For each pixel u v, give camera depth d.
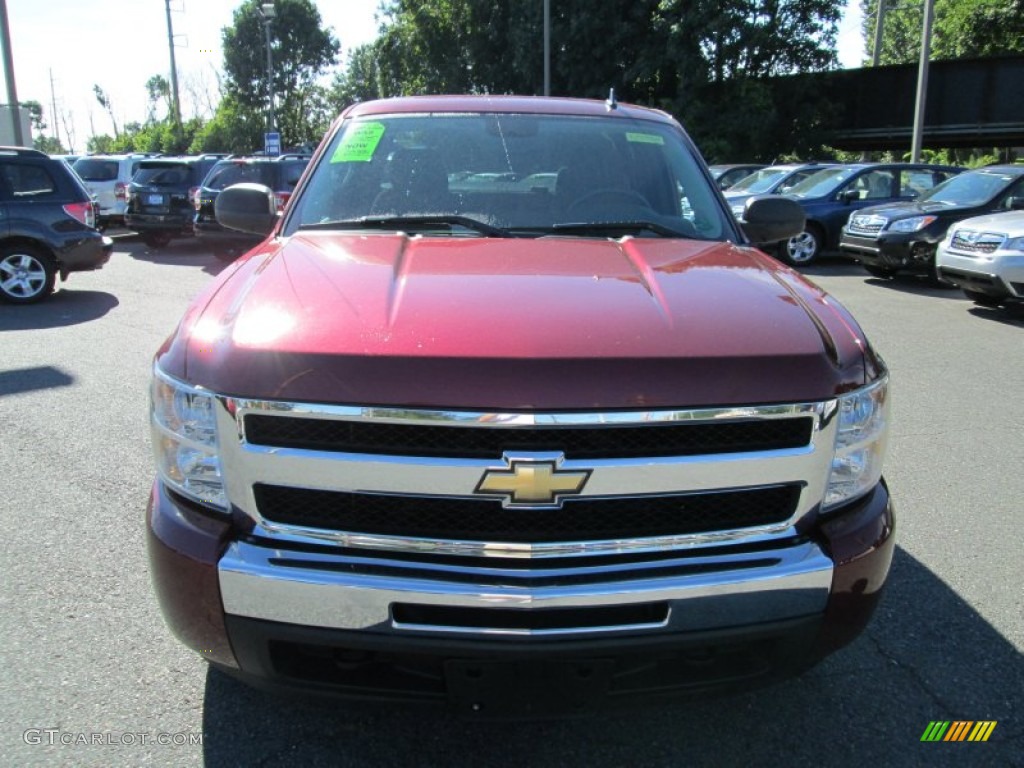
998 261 9.04
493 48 34.84
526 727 2.57
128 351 7.39
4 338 7.92
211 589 2.01
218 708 2.62
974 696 2.74
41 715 2.57
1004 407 5.96
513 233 3.04
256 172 14.55
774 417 1.97
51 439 5.05
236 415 1.95
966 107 27.86
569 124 3.58
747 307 2.25
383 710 2.14
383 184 3.26
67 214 10.01
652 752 2.48
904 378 6.76
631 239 2.94
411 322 2.04
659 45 29.50
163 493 2.22
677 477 1.94
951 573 3.55
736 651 2.12
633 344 1.99
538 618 1.94
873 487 2.27
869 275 13.06
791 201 3.59
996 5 29.91
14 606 3.18
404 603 1.94
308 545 1.99
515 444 1.89
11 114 16.53
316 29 63.44
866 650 2.99
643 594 1.94
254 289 2.32
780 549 2.06
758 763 2.44
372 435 1.91
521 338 1.98
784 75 30.38
